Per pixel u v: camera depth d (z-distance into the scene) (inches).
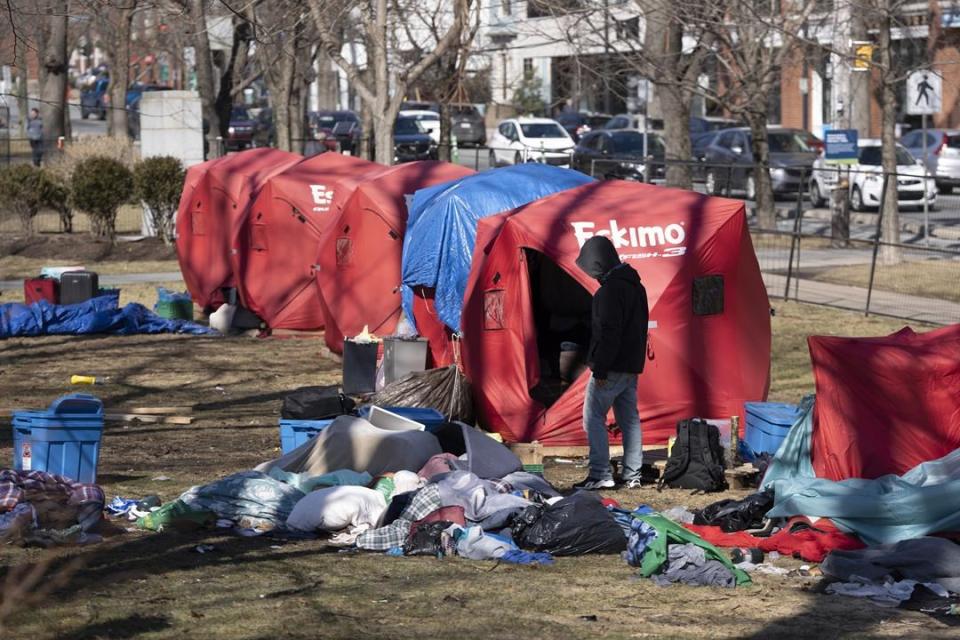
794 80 5393.7
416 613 795.4
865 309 2301.9
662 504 1136.2
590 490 1184.2
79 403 1072.2
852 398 1061.8
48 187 3356.3
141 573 874.1
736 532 1009.5
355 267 1908.2
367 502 999.0
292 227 2167.8
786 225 3341.5
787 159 3939.5
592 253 1175.0
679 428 1217.4
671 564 888.3
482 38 5457.7
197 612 788.6
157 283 2797.7
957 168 4057.6
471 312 1444.4
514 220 1397.6
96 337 2161.7
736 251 1390.3
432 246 1668.3
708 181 3046.3
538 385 1493.6
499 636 753.0
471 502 992.9
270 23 2714.1
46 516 965.8
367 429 1115.3
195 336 2193.7
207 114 3750.0
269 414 1547.7
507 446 1295.5
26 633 743.7
